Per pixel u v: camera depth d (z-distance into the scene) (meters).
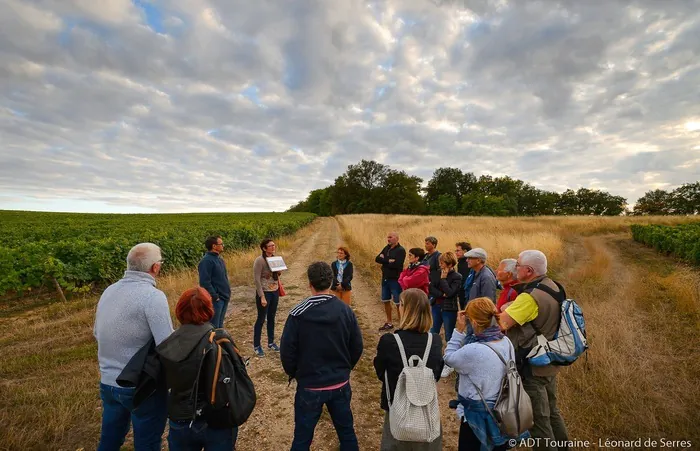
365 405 4.16
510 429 2.22
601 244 20.38
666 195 91.81
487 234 17.23
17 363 4.95
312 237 27.84
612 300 7.70
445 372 2.64
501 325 2.75
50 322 6.89
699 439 3.27
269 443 3.43
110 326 2.39
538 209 102.31
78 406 3.84
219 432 2.21
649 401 3.82
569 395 3.93
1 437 3.27
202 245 13.84
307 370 2.58
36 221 34.84
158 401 2.42
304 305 2.63
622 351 4.92
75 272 9.23
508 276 3.74
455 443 3.49
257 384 4.57
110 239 11.41
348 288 6.58
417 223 29.73
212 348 2.15
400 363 2.35
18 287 8.38
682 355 4.93
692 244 13.20
